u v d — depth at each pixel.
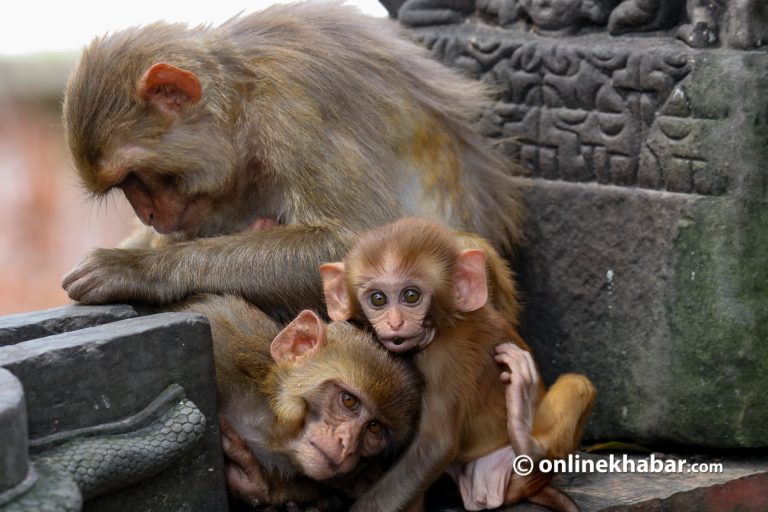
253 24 7.79
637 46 7.67
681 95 7.34
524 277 8.53
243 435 6.62
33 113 20.50
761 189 7.19
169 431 5.78
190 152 7.32
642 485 7.30
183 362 6.00
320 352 6.51
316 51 7.64
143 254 7.11
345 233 7.35
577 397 6.71
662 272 7.57
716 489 7.33
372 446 6.49
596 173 7.99
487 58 8.48
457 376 6.42
